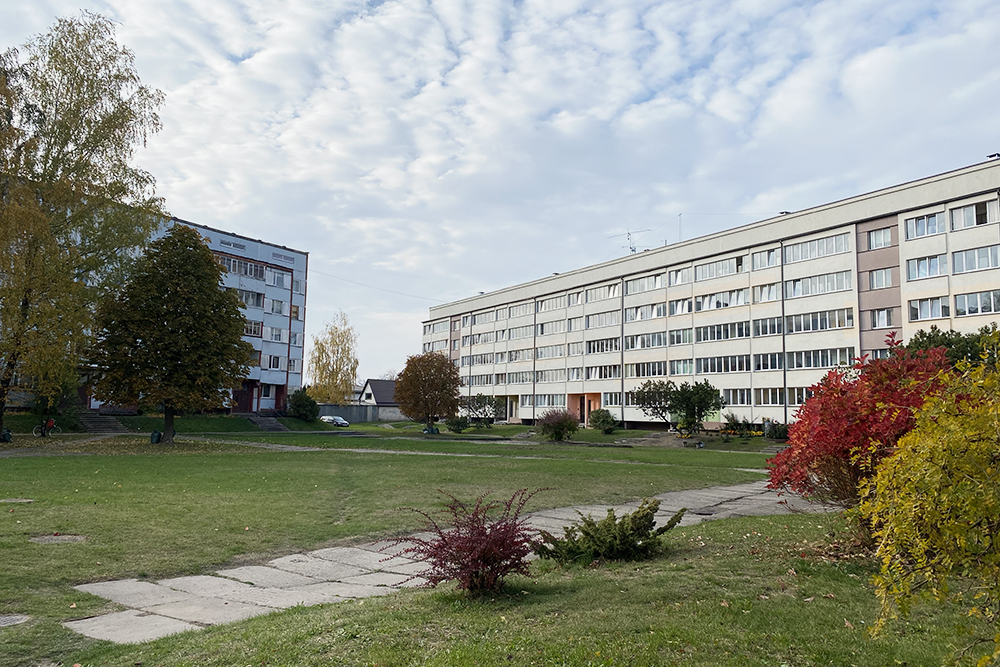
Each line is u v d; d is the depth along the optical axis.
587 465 26.05
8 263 29.75
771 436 46.47
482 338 89.62
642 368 63.22
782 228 50.72
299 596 8.41
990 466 3.41
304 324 70.94
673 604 6.84
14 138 30.78
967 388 3.76
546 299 77.81
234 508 14.50
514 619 6.53
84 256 34.41
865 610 6.44
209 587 8.77
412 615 6.75
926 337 30.59
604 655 5.33
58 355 31.61
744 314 53.44
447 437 53.16
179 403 33.00
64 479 18.47
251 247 66.19
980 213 39.44
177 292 34.19
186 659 5.59
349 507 15.32
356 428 68.50
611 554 9.80
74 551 9.97
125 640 6.38
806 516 13.27
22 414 42.94
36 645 6.13
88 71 34.16
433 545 7.78
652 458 30.95
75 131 33.72
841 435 8.70
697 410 46.34
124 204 34.66
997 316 38.16
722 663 5.12
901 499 3.65
